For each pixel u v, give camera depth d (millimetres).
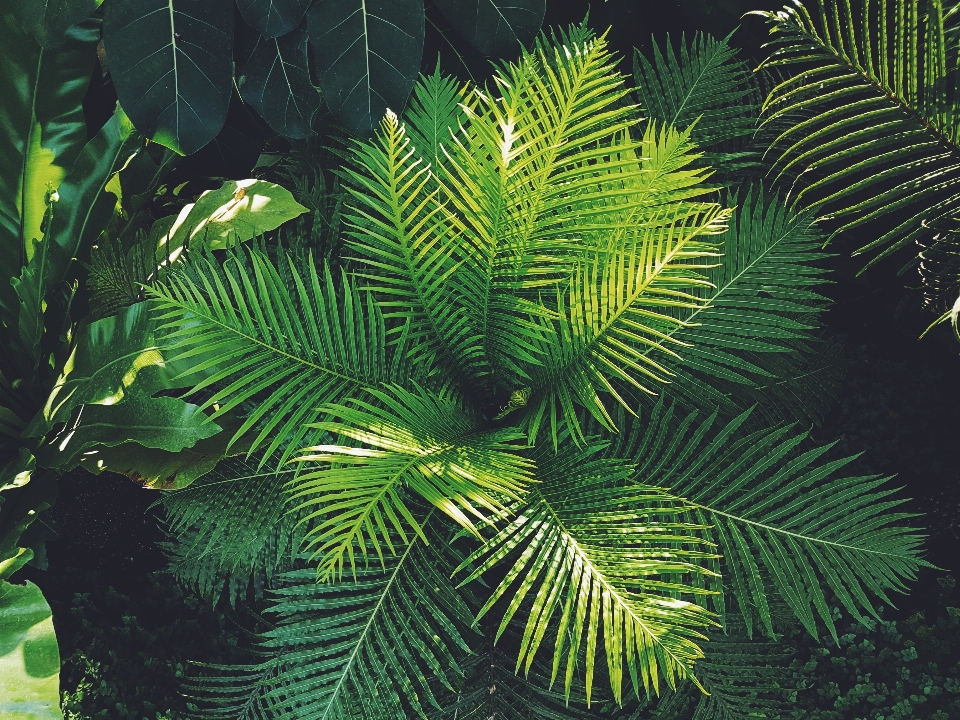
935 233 1742
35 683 1574
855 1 1922
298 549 1683
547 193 1516
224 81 1727
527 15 1725
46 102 1816
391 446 1440
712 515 1575
